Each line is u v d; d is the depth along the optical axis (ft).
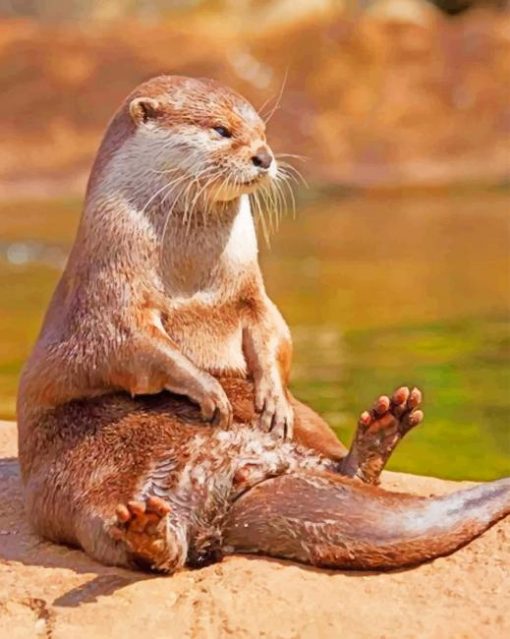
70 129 130.00
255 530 32.81
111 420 34.19
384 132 129.49
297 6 160.45
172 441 33.63
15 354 67.72
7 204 116.88
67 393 34.55
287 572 32.17
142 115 35.73
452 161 127.85
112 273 34.60
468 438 52.44
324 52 135.13
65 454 34.22
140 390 33.99
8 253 96.73
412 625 30.01
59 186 122.93
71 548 34.47
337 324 73.26
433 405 57.31
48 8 160.97
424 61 136.15
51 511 34.24
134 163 35.45
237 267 35.63
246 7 162.30
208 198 35.17
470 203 113.70
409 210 111.65
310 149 126.93
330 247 96.58
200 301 35.35
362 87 132.98
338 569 32.37
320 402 57.98
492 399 58.08
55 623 31.04
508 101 133.69
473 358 65.16
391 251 94.53
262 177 35.58
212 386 33.73
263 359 35.35
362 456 34.22
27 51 134.72
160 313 34.83
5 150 127.75
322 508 32.32
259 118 36.50
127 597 31.68
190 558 33.17
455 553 32.86
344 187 120.78
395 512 32.30
